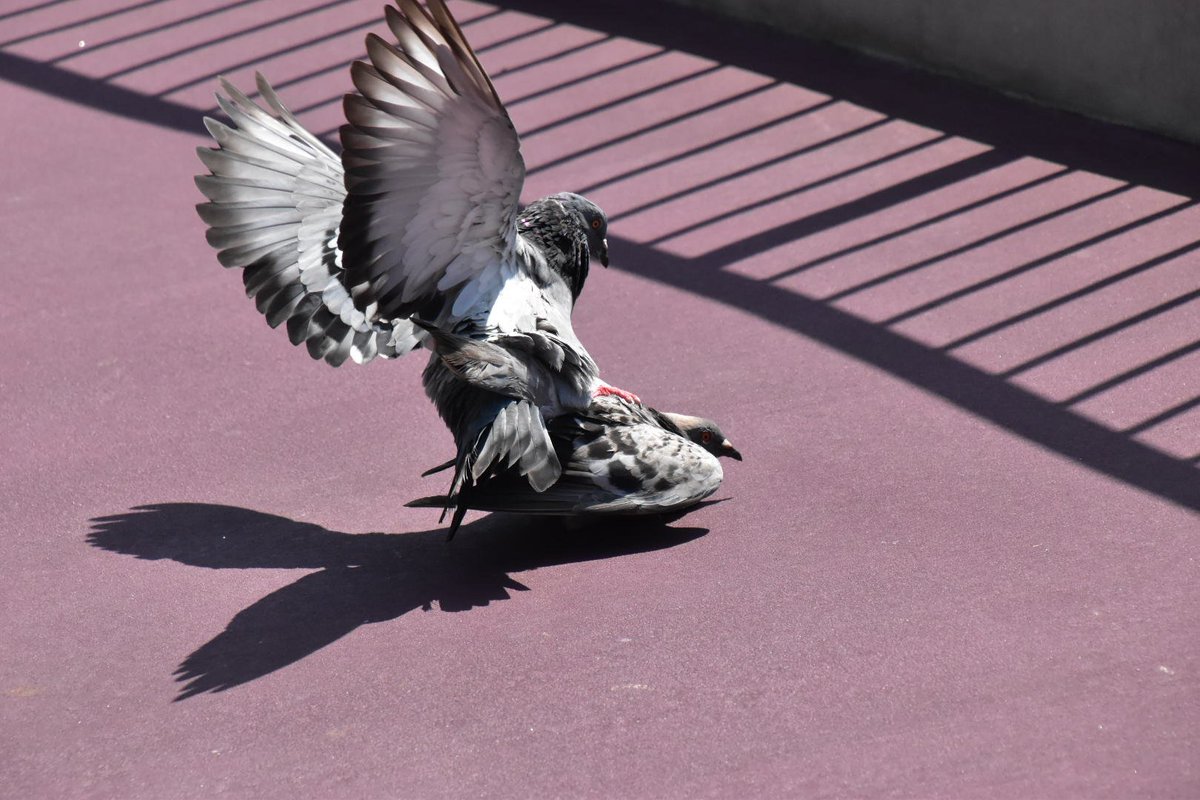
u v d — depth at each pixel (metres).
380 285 9.46
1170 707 8.04
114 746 8.55
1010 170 16.28
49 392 13.29
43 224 16.89
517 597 9.75
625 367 12.97
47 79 21.12
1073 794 7.46
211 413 12.76
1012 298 13.52
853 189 16.19
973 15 18.28
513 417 9.30
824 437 11.50
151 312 14.77
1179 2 16.23
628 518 10.77
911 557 9.74
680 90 19.20
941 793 7.56
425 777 8.04
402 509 11.11
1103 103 17.25
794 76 19.31
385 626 9.51
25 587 10.27
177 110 19.86
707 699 8.48
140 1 23.72
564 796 7.79
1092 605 9.03
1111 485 10.41
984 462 10.89
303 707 8.73
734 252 15.00
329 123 19.00
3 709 8.97
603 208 16.27
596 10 22.08
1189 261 13.88
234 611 9.82
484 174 9.09
